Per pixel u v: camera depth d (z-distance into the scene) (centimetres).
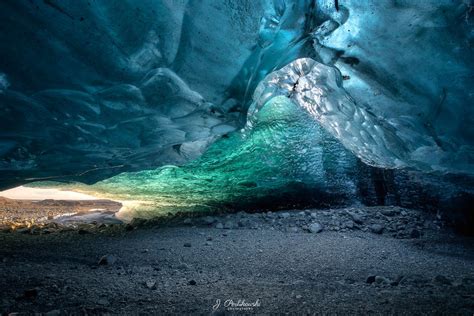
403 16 378
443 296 251
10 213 684
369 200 634
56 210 743
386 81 399
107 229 559
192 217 634
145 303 237
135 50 350
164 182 602
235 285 280
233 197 657
